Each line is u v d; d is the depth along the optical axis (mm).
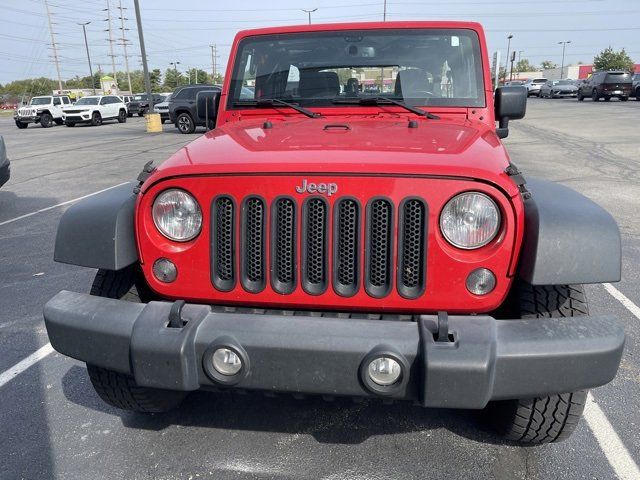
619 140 14906
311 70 3441
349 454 2621
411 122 2906
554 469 2494
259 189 2129
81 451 2686
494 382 1940
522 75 86812
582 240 2012
